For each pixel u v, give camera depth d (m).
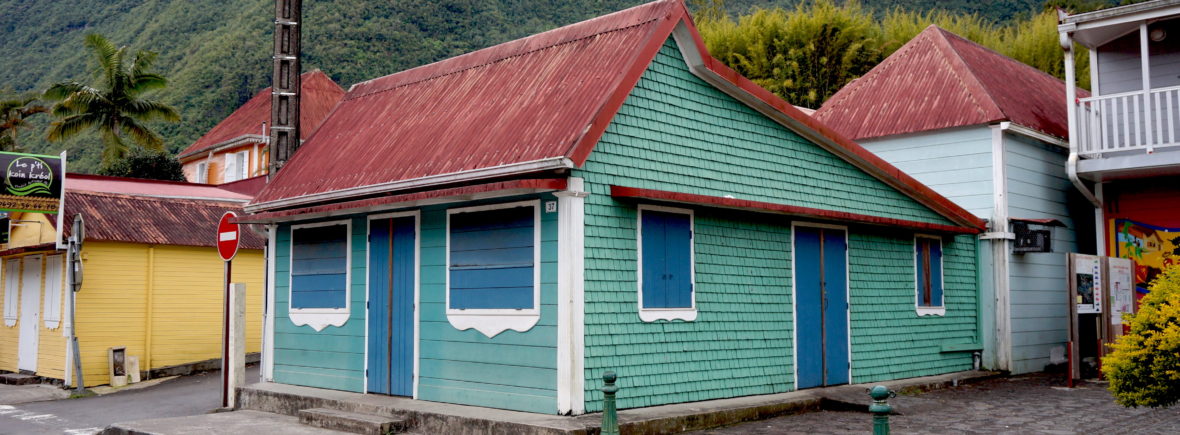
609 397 7.66
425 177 9.97
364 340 11.25
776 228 11.52
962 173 15.49
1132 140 15.55
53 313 17.22
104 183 21.33
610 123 9.50
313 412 10.21
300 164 12.70
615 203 9.47
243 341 12.48
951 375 13.95
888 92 17.23
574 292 8.91
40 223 17.72
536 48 11.39
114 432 10.46
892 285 13.30
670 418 9.04
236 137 35.53
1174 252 14.91
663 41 10.03
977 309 15.06
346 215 11.66
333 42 57.41
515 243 9.47
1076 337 13.34
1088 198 15.59
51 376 17.06
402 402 10.22
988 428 9.50
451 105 11.46
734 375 10.69
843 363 12.27
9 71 76.62
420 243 10.59
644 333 9.65
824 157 12.34
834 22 34.66
